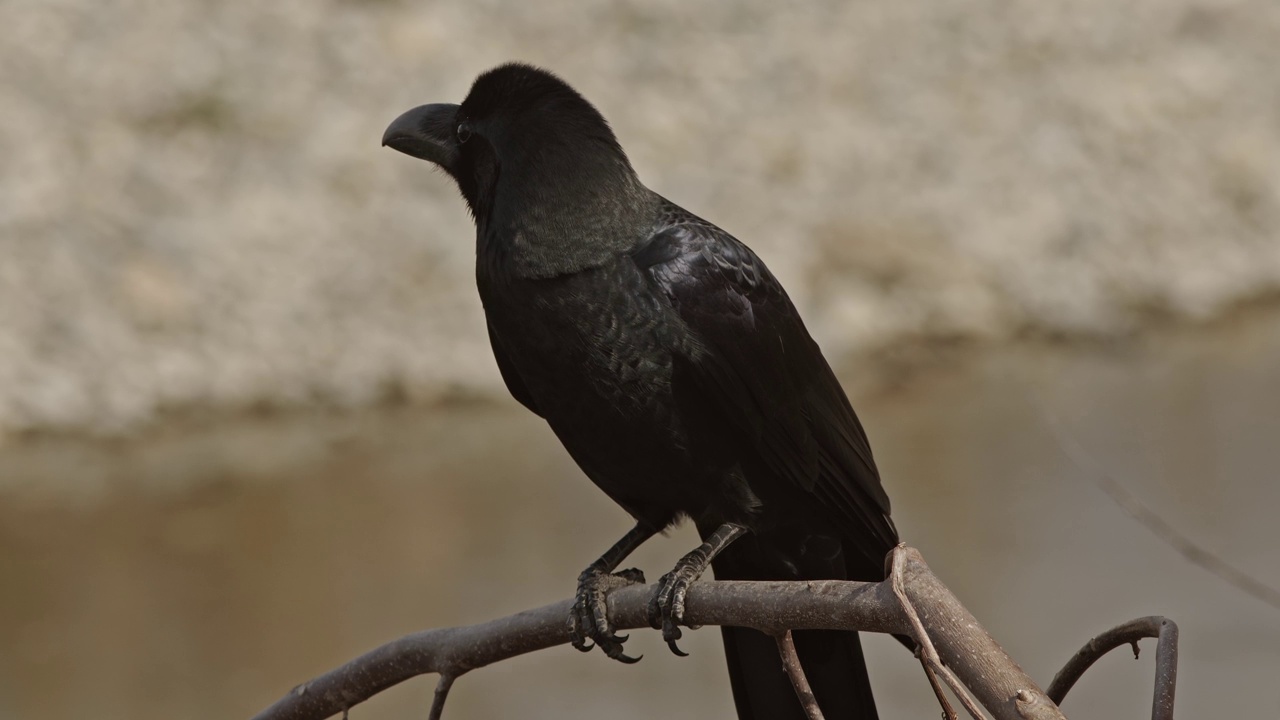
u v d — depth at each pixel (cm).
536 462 1516
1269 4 2612
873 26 2506
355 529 1359
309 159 2094
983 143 2241
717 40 2433
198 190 2038
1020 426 1412
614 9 2481
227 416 1683
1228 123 2312
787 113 2272
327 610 1196
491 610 1168
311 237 1977
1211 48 2472
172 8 2353
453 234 1980
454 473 1491
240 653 1135
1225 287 1923
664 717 1025
